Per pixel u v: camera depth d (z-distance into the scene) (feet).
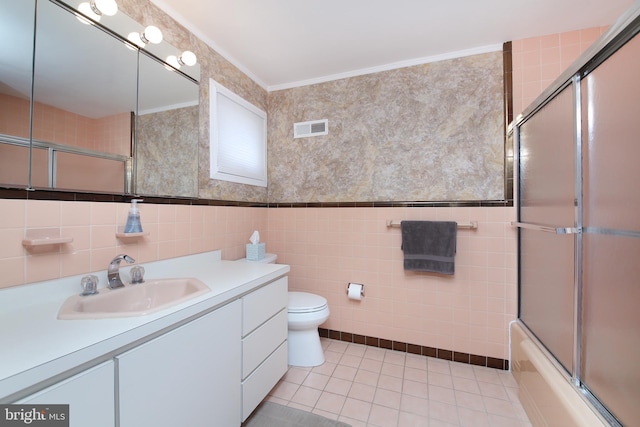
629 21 2.66
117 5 4.17
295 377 5.89
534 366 4.54
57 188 3.59
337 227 7.56
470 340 6.41
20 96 3.28
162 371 2.96
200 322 3.45
